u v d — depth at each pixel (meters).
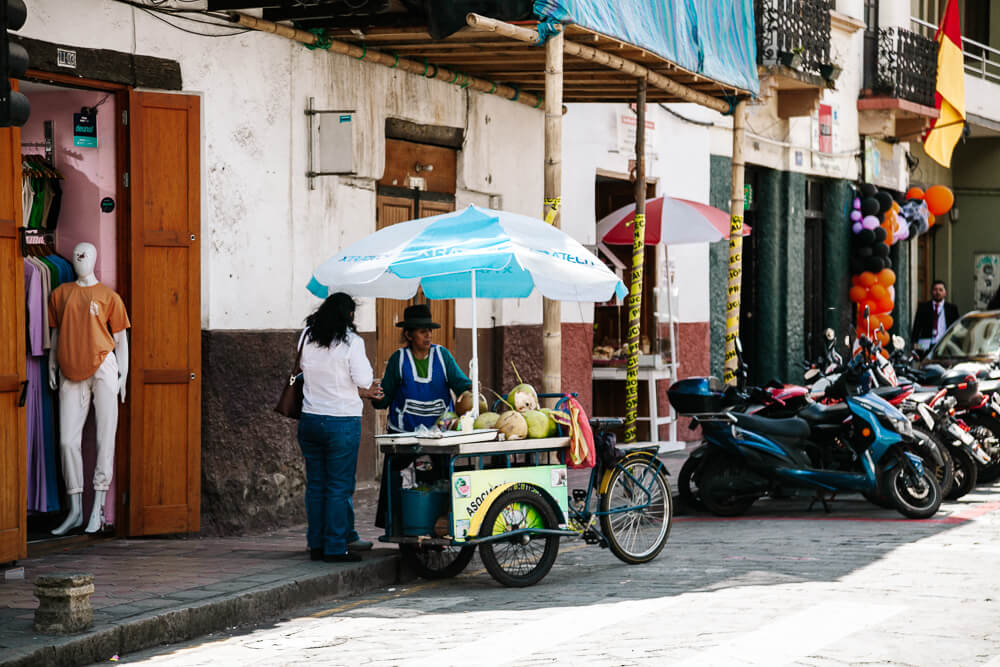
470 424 9.35
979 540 11.26
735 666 6.79
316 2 11.22
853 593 8.80
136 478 10.78
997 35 30.92
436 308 14.70
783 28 20.16
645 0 13.02
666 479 10.62
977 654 7.05
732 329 16.27
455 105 14.55
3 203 9.49
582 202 17.14
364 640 7.80
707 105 15.87
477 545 9.70
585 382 17.27
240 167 11.59
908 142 27.03
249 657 7.48
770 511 13.52
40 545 10.22
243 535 11.30
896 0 25.30
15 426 9.58
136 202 10.76
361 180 13.01
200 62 11.21
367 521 11.82
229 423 11.33
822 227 24.14
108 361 10.50
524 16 11.59
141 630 7.74
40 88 10.61
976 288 30.91
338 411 9.68
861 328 18.67
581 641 7.47
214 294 11.34
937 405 14.33
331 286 9.99
